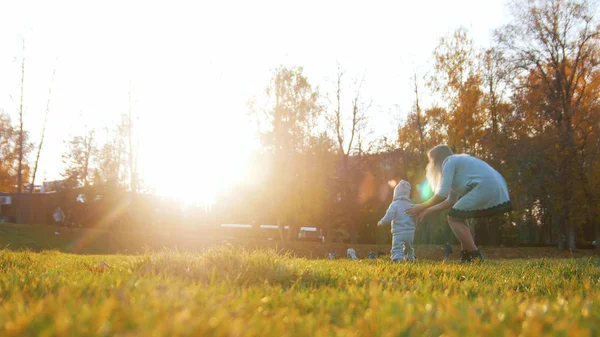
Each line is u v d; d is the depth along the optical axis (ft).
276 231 163.12
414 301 9.07
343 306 8.89
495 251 115.85
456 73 117.39
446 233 137.08
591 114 106.52
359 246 119.65
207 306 7.36
